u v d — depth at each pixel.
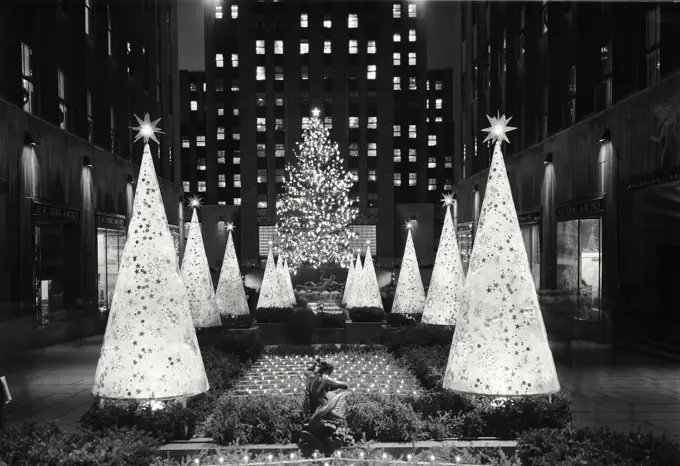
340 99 72.25
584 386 13.41
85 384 13.98
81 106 26.42
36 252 21.17
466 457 6.86
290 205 52.81
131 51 34.44
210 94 79.38
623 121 19.83
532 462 6.46
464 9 46.16
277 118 72.25
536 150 28.08
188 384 8.51
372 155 72.00
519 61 32.81
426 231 70.81
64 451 6.21
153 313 8.49
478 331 8.68
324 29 72.75
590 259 22.42
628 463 5.70
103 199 26.95
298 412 8.16
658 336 18.56
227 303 22.70
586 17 24.11
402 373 12.91
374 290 25.12
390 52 72.00
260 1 72.62
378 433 7.93
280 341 22.23
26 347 19.08
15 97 20.41
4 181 17.94
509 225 9.03
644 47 20.62
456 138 48.62
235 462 6.95
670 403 11.71
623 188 19.92
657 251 18.59
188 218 60.53
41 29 22.72
